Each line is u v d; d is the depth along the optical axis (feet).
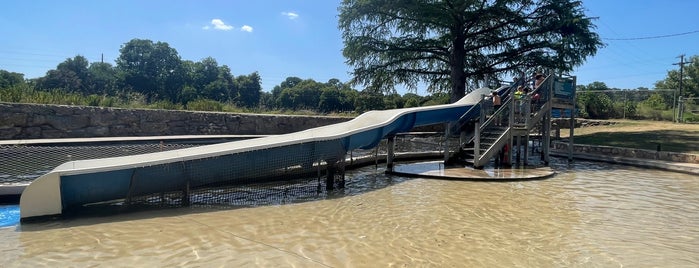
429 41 80.89
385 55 82.94
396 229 20.93
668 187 34.22
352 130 34.37
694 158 46.68
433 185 33.86
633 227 21.86
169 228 20.58
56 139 39.65
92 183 23.25
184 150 27.81
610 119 111.96
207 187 26.84
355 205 26.43
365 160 46.06
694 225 22.45
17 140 37.22
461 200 28.02
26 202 21.61
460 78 80.18
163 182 25.17
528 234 20.29
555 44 74.18
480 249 17.95
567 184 35.06
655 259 17.02
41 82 155.12
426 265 15.93
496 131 45.80
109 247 17.62
